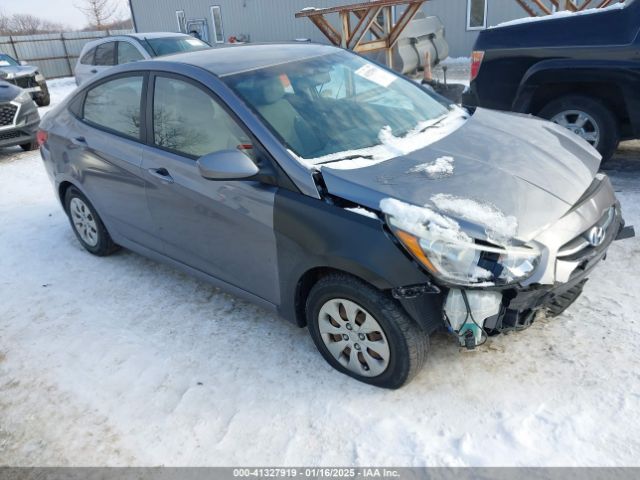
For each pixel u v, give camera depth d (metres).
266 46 3.74
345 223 2.45
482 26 13.87
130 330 3.40
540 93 5.10
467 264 2.26
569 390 2.56
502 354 2.84
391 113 3.31
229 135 2.94
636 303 3.13
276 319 3.38
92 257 4.50
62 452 2.52
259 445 2.45
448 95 6.27
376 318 2.50
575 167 2.88
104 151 3.69
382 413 2.55
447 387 2.66
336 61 3.56
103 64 10.37
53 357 3.21
